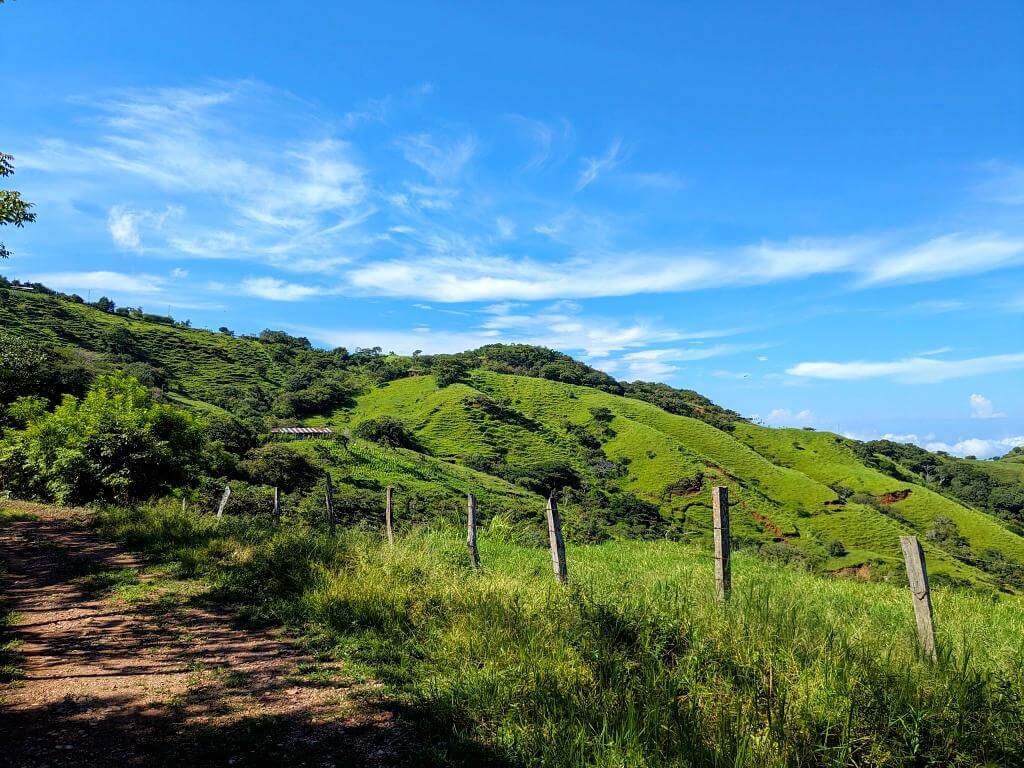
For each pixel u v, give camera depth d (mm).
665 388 191625
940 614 6816
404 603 6320
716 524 5953
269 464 46562
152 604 6738
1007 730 3457
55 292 142500
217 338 158125
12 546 10016
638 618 5059
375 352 197500
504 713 3869
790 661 4109
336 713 3988
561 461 99625
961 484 133500
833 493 91750
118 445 16406
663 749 3344
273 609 6477
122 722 3826
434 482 62969
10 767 3205
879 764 3230
